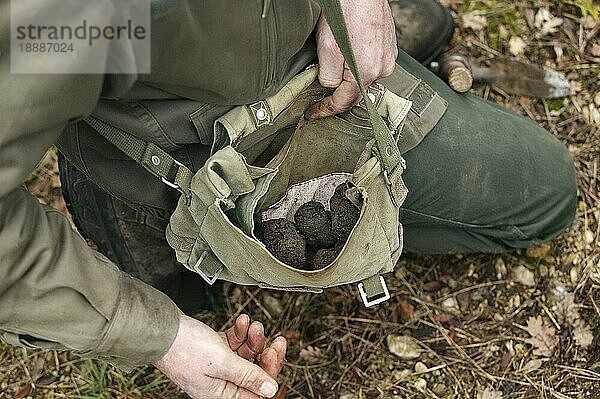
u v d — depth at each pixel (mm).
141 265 1765
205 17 1033
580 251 1916
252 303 1983
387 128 1230
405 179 1545
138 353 1139
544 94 2078
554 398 1789
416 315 1919
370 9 1250
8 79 897
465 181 1594
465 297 1926
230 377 1196
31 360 1948
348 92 1278
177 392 1895
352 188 1268
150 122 1181
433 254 1956
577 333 1834
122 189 1371
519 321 1883
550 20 2145
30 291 1002
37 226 1012
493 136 1624
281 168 1362
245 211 1205
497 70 2104
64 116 963
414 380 1859
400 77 1535
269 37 1145
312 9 1201
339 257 1216
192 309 1934
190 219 1286
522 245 1828
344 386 1875
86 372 1920
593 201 1964
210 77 1108
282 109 1244
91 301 1054
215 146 1239
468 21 2162
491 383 1830
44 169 2133
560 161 1739
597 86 2070
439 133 1548
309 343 1929
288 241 1351
